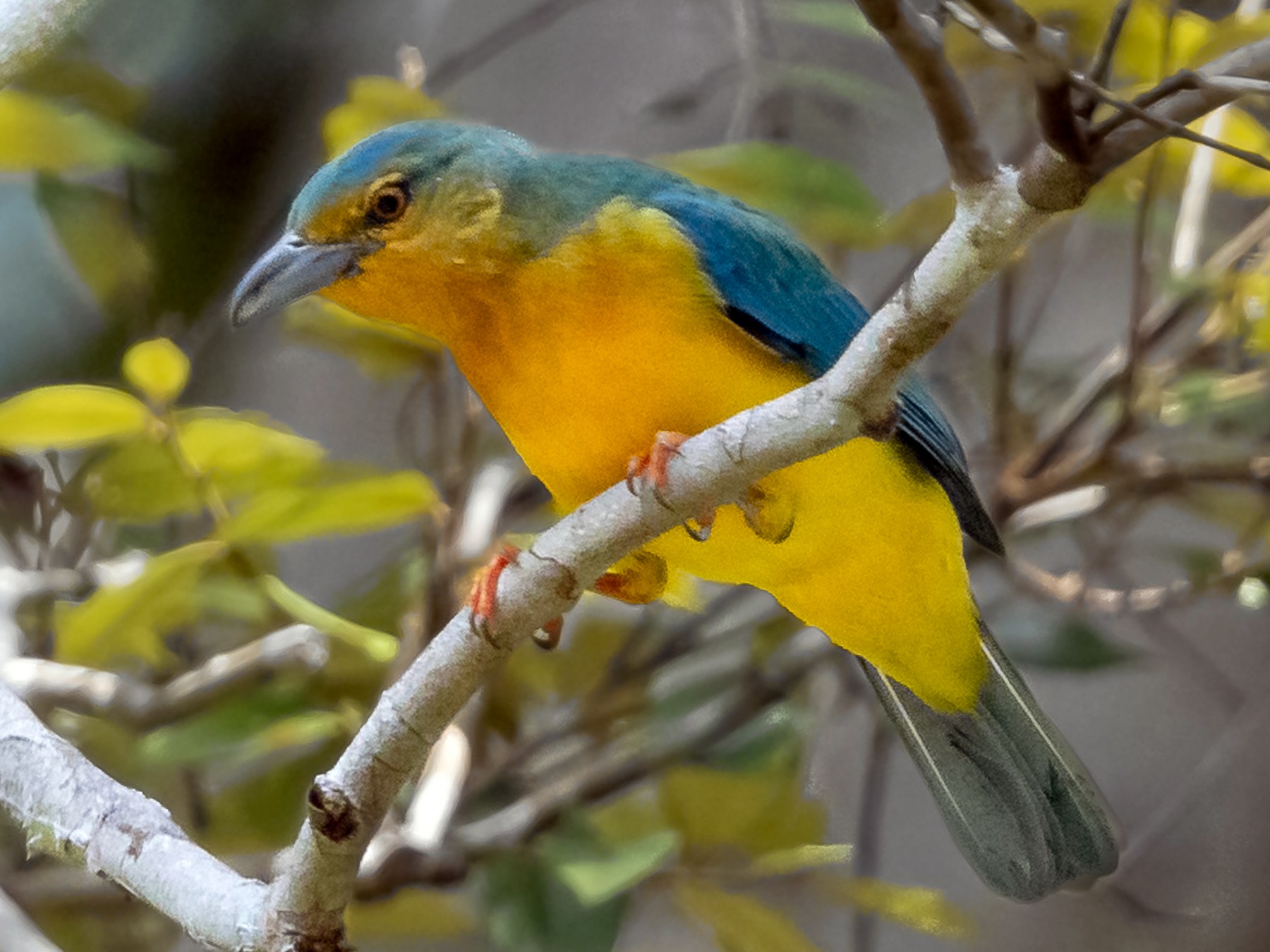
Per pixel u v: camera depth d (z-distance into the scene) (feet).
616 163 10.70
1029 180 10.40
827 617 10.74
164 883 10.55
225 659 10.91
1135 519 11.13
